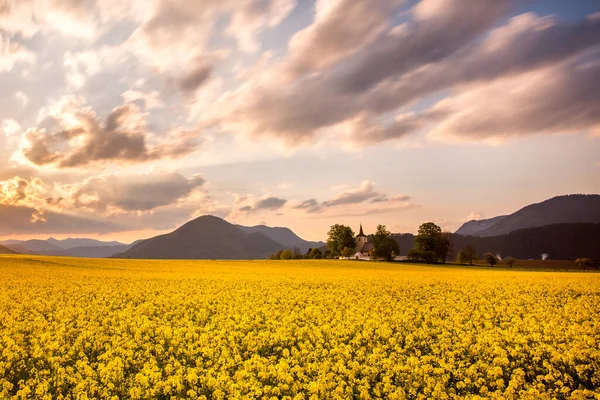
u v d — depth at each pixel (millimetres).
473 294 27703
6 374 11250
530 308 21250
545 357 12664
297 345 14523
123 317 18250
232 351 13141
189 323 16688
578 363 11820
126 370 11516
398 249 112875
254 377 10438
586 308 21078
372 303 23016
